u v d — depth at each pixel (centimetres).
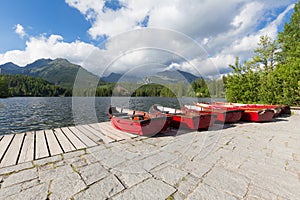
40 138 467
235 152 377
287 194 221
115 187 239
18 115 1706
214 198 214
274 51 1667
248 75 1358
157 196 219
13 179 254
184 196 219
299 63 1044
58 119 1462
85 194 222
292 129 600
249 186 241
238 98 1396
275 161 326
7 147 391
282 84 1091
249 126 652
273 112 749
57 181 252
